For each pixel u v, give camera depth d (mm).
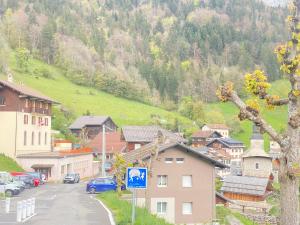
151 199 41094
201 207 42375
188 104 164375
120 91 166000
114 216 24453
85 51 188250
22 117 65500
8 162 61219
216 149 114375
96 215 25031
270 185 69688
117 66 197500
